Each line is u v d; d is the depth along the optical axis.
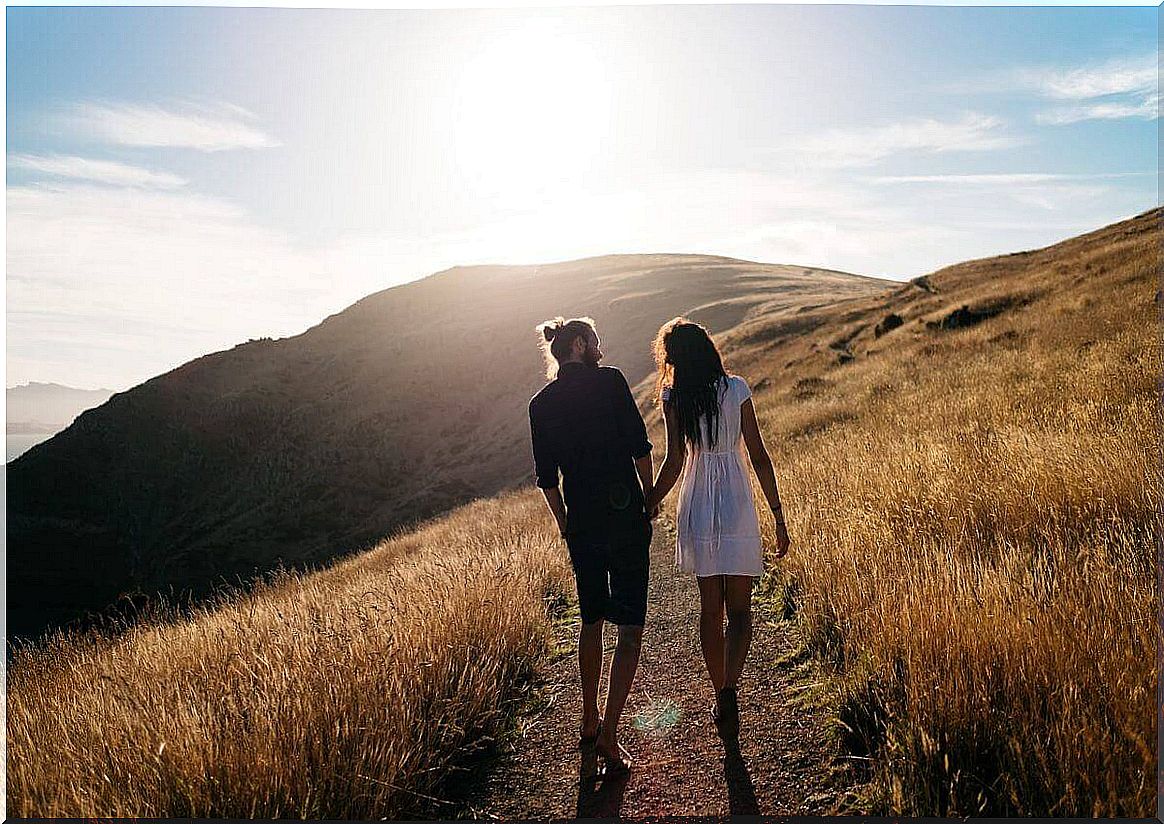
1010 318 21.67
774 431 16.52
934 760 2.93
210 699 4.07
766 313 54.50
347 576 13.01
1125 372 9.48
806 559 5.54
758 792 3.19
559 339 4.02
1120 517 4.78
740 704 4.07
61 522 55.44
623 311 69.12
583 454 3.85
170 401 70.25
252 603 9.11
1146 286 17.69
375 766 3.26
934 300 30.86
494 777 3.62
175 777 3.19
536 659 5.18
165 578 47.81
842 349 29.91
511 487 38.12
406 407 67.75
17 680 5.64
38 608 29.81
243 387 75.81
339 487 57.78
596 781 3.49
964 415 10.75
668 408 4.02
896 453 8.12
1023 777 2.77
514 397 63.34
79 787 3.23
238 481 65.19
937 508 5.78
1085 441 6.32
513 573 6.43
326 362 81.06
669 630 5.66
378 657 4.09
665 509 11.70
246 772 3.17
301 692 3.71
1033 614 3.57
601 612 3.82
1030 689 3.16
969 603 3.74
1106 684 3.05
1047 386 10.92
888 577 4.63
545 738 3.99
